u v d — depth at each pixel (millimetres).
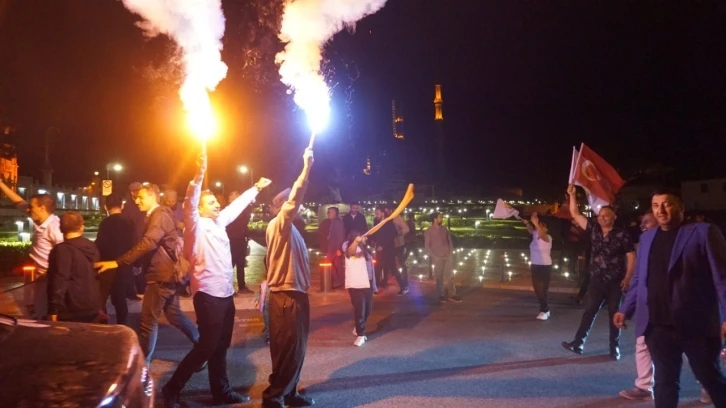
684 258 4367
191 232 5117
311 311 10578
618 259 7203
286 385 5113
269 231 5215
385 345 8008
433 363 7066
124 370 2822
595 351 7676
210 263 5254
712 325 4316
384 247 12578
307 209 36875
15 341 3078
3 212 36062
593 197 8977
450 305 11289
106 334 3299
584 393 5922
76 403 2438
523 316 10164
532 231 9977
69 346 3047
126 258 5574
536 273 9852
